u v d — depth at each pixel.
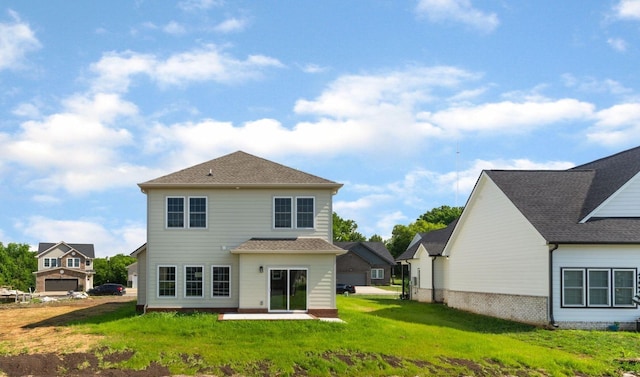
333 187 28.56
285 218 28.55
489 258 32.75
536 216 27.86
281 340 21.19
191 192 28.45
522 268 28.77
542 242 26.67
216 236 28.30
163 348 20.22
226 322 23.44
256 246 27.22
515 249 29.52
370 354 19.81
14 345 21.31
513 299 29.64
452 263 39.12
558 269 26.28
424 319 30.38
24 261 102.31
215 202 28.44
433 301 43.06
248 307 27.08
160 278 28.06
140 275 31.41
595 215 27.80
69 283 80.19
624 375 18.61
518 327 27.12
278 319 23.92
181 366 18.69
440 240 45.50
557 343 22.88
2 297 62.25
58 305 43.66
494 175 31.78
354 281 81.50
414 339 21.86
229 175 29.20
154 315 26.20
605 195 28.16
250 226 28.41
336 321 23.84
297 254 27.30
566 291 26.31
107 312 33.94
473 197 34.78
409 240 104.31
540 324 26.95
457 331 24.59
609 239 26.14
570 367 19.20
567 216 27.94
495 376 18.31
